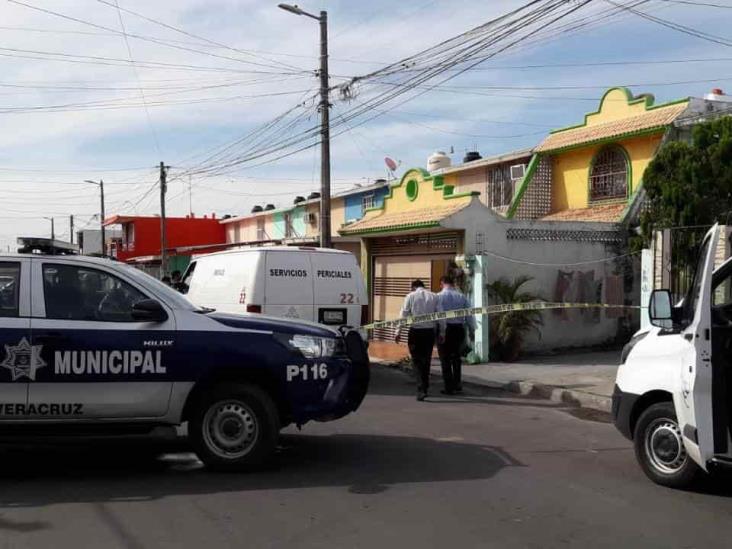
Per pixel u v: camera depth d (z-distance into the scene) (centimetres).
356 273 1252
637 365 661
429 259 1772
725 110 1680
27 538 491
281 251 1195
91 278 656
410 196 1989
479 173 2334
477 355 1495
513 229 1576
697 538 504
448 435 851
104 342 634
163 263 3528
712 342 582
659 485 632
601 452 768
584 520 538
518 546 483
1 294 639
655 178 1377
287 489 610
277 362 661
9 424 627
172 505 564
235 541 488
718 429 574
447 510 558
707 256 596
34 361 624
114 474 658
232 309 1205
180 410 649
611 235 1659
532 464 709
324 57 1852
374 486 622
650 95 1809
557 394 1147
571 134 1988
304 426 893
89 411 634
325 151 1852
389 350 1769
